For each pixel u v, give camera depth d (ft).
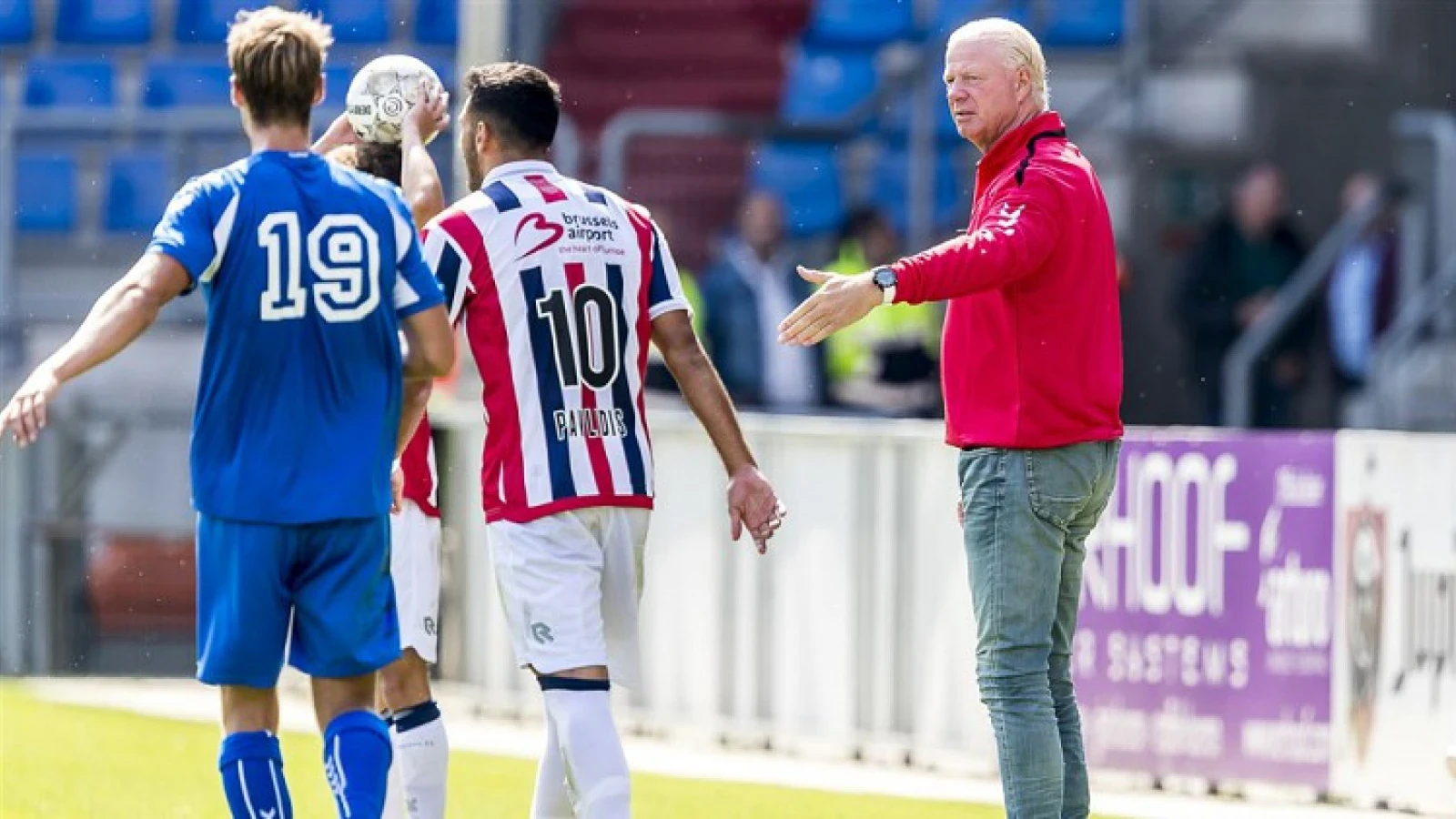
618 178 174.60
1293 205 179.93
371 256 50.39
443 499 114.21
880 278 55.11
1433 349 157.99
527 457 57.00
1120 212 176.96
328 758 50.90
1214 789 86.74
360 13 188.03
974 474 59.21
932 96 177.58
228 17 195.72
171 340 151.33
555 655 56.75
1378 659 82.89
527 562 56.95
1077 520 60.39
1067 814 62.18
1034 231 56.44
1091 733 90.12
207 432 50.06
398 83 62.08
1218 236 162.50
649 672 106.93
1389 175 178.70
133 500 138.82
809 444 100.53
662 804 82.33
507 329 57.00
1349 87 181.37
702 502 104.53
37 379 46.52
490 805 81.30
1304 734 84.69
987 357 58.49
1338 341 159.53
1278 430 159.02
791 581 100.94
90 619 135.74
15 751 94.99
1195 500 87.51
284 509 49.55
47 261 174.19
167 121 169.17
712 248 173.17
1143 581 88.79
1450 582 80.59
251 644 50.08
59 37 195.42
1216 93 182.39
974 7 191.42
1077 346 58.18
